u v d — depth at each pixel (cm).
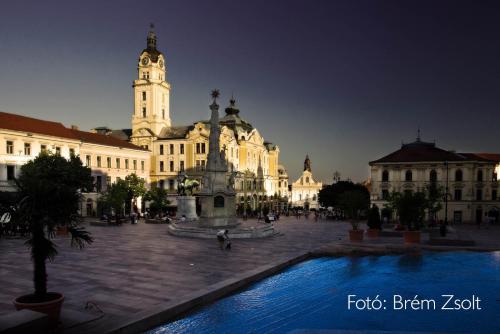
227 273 2231
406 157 7919
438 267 2611
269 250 3125
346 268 2572
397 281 2219
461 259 2920
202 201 4353
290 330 1460
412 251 3262
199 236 3894
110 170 8356
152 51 10894
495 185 7481
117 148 8538
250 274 2197
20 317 1162
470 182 7431
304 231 5012
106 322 1408
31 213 1323
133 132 10712
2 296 1719
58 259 2645
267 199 12369
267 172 12862
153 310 1537
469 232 5088
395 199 3853
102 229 4894
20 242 3466
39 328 1162
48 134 6894
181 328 1466
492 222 7119
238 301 1803
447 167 7212
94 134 8612
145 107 10738
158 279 2070
